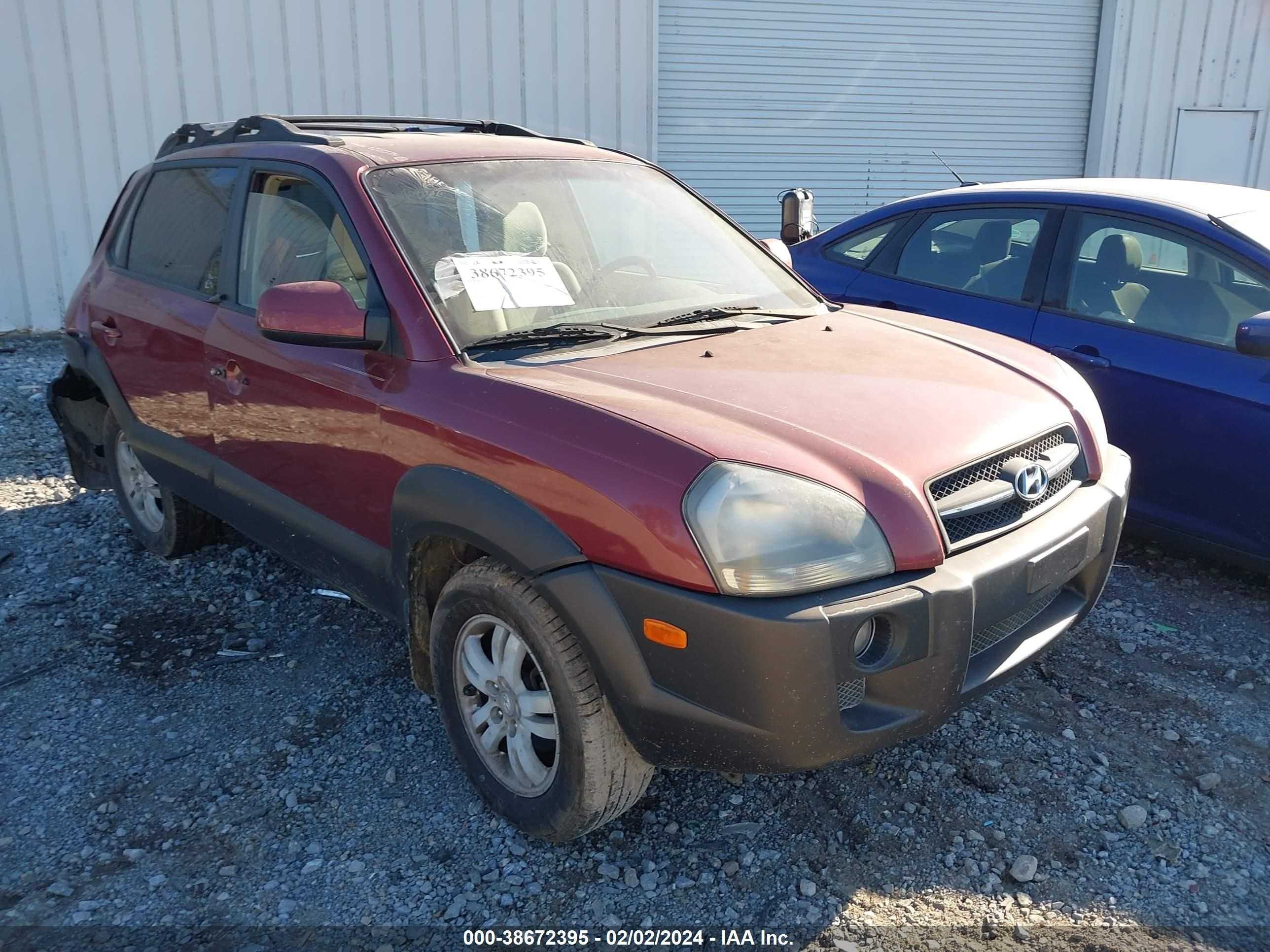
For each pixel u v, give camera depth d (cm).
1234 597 409
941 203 513
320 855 267
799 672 216
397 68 933
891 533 229
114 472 462
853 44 1116
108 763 307
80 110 877
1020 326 457
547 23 961
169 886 256
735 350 295
